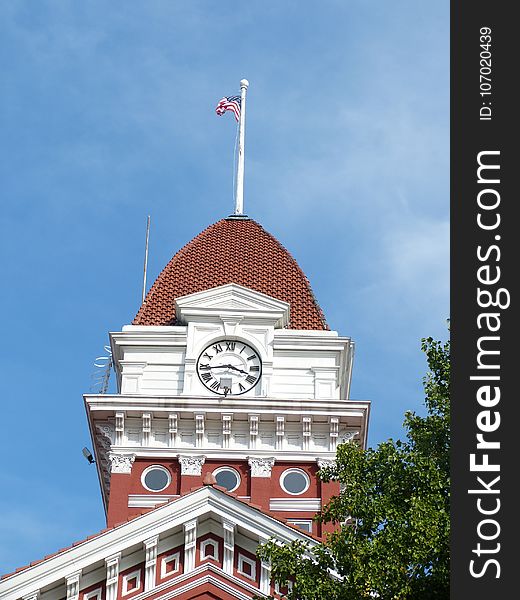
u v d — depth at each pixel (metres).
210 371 81.44
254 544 57.81
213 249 89.50
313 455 78.00
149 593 57.03
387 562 47.09
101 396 78.69
